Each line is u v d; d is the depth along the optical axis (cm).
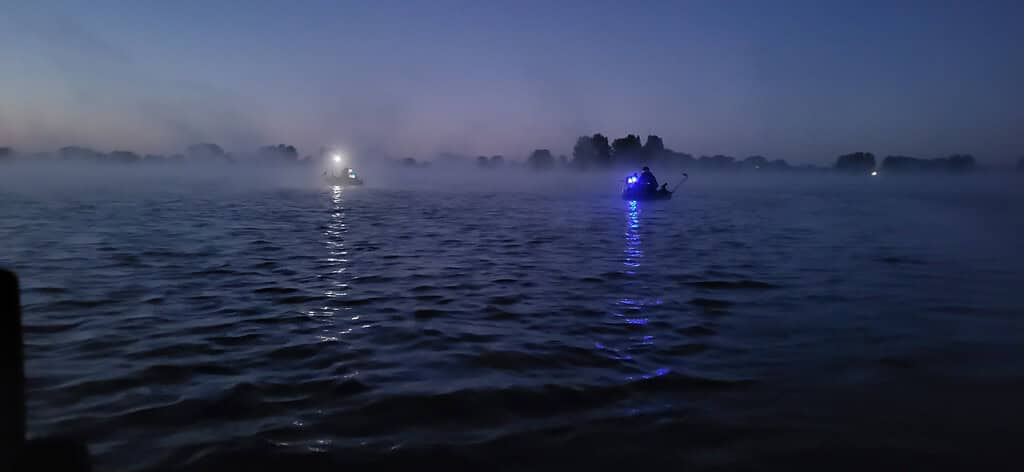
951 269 1007
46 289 778
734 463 338
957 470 331
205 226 1595
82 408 401
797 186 7362
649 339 585
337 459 336
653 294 795
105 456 335
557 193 4194
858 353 541
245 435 363
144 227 1537
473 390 443
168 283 830
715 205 2962
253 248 1189
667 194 3066
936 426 387
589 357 527
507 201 3141
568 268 998
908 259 1127
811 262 1080
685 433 375
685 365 507
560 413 404
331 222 1806
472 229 1642
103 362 496
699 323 646
